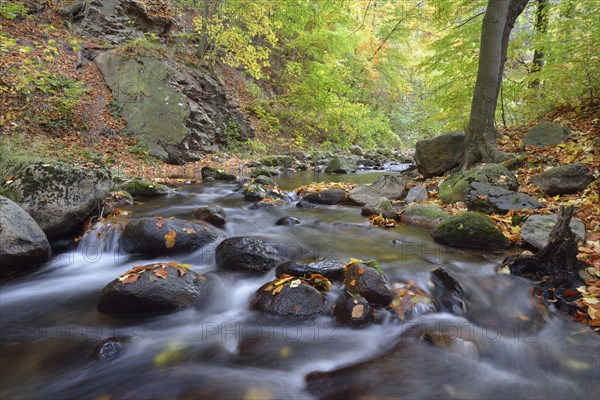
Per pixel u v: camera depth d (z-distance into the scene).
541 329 2.84
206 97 13.08
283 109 18.00
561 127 7.95
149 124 10.99
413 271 3.60
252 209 6.34
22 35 10.76
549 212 4.75
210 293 3.26
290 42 18.33
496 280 3.48
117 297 2.92
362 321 2.83
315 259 3.75
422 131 26.39
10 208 3.72
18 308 3.08
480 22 10.34
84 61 11.64
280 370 2.39
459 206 5.75
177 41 15.17
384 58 20.00
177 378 2.28
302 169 12.70
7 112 8.65
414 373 2.37
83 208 4.68
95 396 2.11
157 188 7.23
